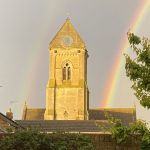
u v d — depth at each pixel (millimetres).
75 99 151500
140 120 26312
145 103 27234
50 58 154250
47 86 151500
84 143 26875
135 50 28062
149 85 27141
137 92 27578
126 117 146375
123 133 26016
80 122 101062
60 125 101562
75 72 153500
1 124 52531
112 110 150000
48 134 27484
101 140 27016
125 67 27812
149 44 27891
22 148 26781
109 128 26750
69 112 150500
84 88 151750
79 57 154250
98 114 152000
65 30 156500
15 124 56156
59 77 153125
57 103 151000
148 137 25469
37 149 26734
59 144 26906
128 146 26531
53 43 155250
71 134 27500
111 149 26812
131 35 28469
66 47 154500
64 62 154000
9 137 26984
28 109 154000
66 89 151500
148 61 27625
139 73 27453
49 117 148625
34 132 27328
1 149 26750
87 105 153250
